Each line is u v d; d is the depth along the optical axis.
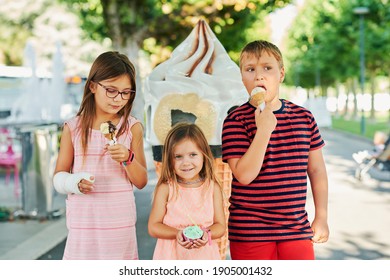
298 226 3.72
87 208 3.85
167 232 3.72
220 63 4.89
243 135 3.81
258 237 3.70
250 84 3.86
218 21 17.81
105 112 3.94
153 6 18.05
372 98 43.12
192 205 3.78
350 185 13.63
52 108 19.67
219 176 4.62
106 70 3.76
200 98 4.66
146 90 4.97
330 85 68.62
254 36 33.53
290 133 3.78
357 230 8.81
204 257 3.79
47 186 9.79
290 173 3.73
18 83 20.08
